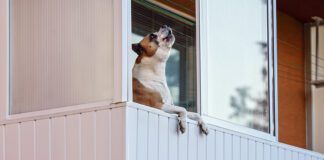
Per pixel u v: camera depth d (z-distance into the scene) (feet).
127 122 20.17
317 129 38.81
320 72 39.55
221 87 24.95
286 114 38.29
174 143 21.88
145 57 22.77
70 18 21.89
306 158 27.86
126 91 20.72
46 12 22.35
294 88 38.96
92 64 21.24
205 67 24.52
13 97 22.35
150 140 20.95
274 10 27.48
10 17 22.85
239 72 25.73
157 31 23.63
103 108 20.54
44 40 22.25
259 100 26.35
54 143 21.20
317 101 39.06
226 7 25.63
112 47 20.98
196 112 24.02
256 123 26.09
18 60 22.52
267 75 26.81
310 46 40.01
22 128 21.88
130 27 21.33
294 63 39.29
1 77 22.61
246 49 26.18
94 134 20.56
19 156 21.76
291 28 39.50
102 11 21.34
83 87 21.27
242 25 26.18
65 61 21.74
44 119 21.53
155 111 21.22
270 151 26.03
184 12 24.63
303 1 37.32
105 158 20.26
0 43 22.82
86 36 21.50
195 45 24.52
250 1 26.61
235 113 25.31
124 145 20.04
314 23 40.19
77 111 20.95
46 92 21.90
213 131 23.47
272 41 27.22
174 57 24.32
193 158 22.57
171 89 24.14
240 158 24.52
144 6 23.73
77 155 20.72
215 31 25.11
